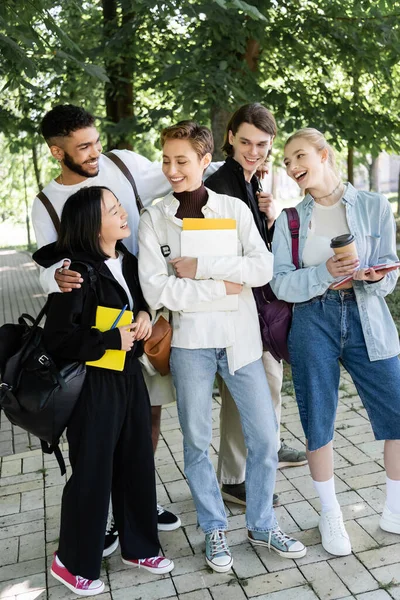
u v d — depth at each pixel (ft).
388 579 8.93
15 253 86.07
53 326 8.38
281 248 9.56
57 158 9.68
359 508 10.82
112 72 30.27
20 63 16.65
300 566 9.39
